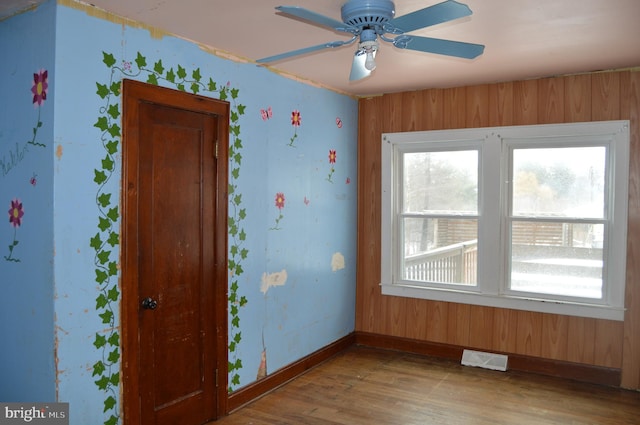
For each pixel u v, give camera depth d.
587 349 3.80
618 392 3.59
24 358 2.38
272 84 3.59
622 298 3.66
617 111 3.65
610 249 3.71
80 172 2.33
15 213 2.40
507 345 4.10
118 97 2.49
